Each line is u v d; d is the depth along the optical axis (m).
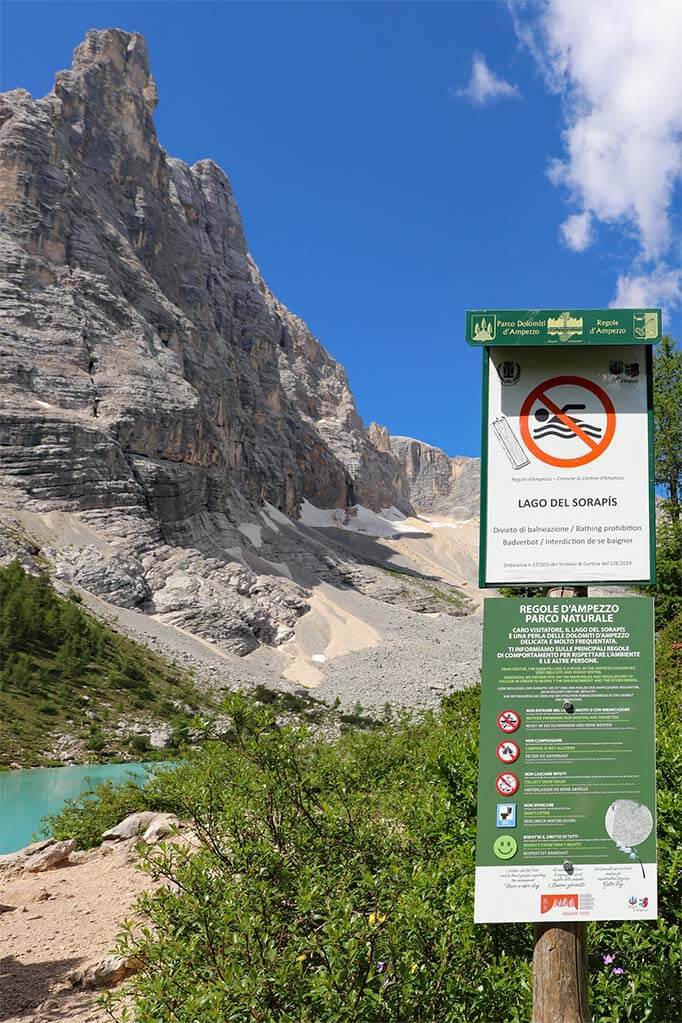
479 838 3.89
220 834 6.38
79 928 9.94
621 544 4.07
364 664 108.44
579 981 3.86
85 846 16.72
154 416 135.25
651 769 3.91
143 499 125.38
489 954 4.97
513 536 4.11
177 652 93.75
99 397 130.50
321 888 5.26
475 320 4.10
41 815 30.72
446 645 126.56
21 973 8.33
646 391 4.12
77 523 113.69
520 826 3.90
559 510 4.10
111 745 61.00
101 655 81.19
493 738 3.95
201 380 176.50
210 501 152.00
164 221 194.88
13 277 134.00
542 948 3.90
